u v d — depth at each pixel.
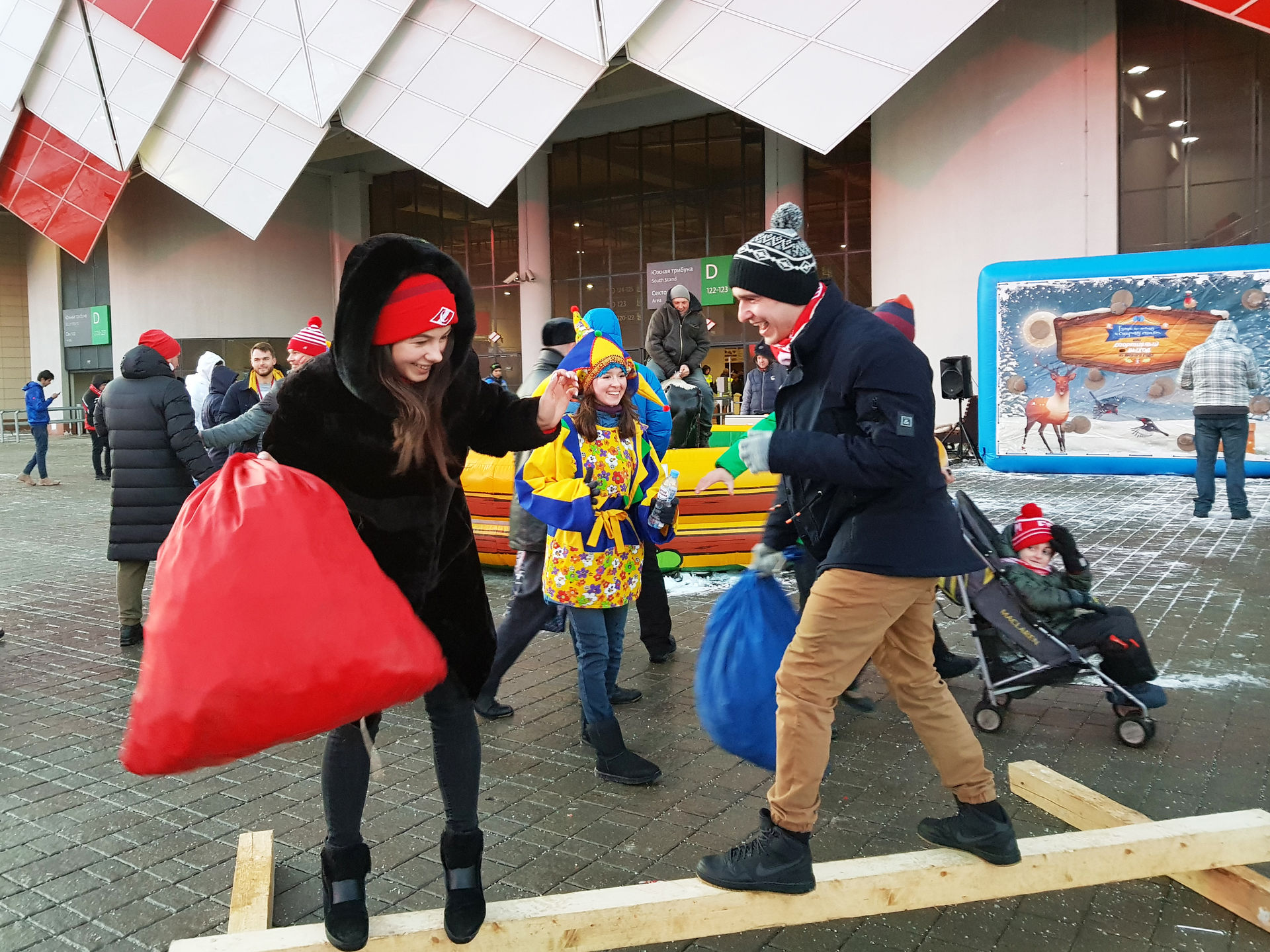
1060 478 13.05
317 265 32.25
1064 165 16.36
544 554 4.32
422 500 2.22
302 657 1.86
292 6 19.45
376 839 3.29
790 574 7.26
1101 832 2.71
